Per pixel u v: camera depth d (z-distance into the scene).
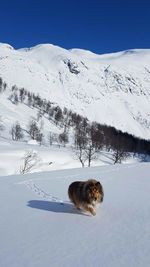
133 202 16.08
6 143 106.50
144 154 153.00
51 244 10.26
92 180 13.86
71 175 26.91
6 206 15.72
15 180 24.44
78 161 91.56
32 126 161.12
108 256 9.16
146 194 18.31
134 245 9.94
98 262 8.77
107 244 10.11
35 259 9.12
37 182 23.28
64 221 12.81
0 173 68.69
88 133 166.75
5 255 9.52
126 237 10.70
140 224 12.11
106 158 107.69
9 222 12.94
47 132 186.38
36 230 11.77
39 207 15.37
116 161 97.50
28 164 73.94
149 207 14.87
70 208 14.99
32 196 18.14
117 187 20.86
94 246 9.97
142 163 37.62
